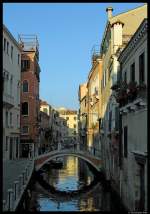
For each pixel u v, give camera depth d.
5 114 33.44
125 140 19.81
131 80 17.95
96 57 41.19
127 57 19.02
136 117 16.44
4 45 32.44
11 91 36.09
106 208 22.41
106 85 31.89
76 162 65.00
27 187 25.17
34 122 49.38
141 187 15.92
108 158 30.25
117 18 27.03
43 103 85.56
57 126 110.56
